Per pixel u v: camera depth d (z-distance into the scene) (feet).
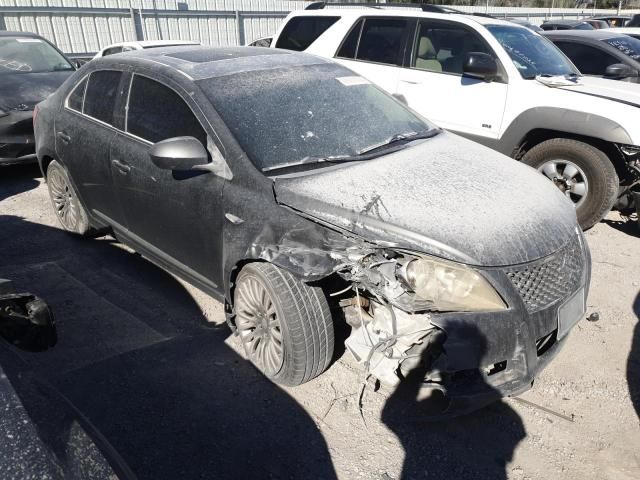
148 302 12.53
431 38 19.08
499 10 87.86
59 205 16.03
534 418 9.09
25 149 21.27
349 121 11.23
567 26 47.60
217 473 7.93
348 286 9.41
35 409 5.27
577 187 16.10
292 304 8.79
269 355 9.64
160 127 11.22
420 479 7.87
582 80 18.06
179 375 10.02
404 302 7.85
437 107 18.69
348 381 9.87
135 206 12.07
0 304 6.60
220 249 10.08
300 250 8.64
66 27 48.11
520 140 16.90
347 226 8.39
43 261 14.52
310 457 8.24
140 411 9.11
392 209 8.47
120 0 51.42
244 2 61.72
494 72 17.11
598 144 15.93
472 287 7.72
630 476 7.98
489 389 8.02
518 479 7.91
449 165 10.17
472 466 8.13
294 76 11.81
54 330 7.18
